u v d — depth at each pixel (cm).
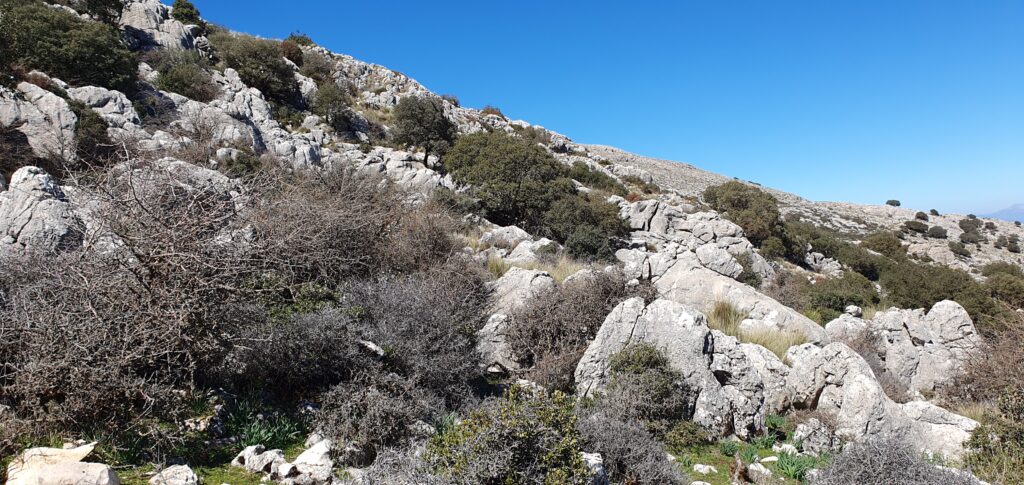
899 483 578
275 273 746
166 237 544
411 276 1245
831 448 803
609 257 2811
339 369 694
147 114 2911
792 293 2381
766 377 975
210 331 559
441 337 863
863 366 902
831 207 8325
